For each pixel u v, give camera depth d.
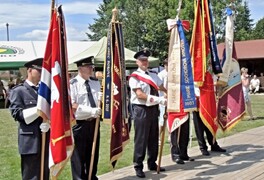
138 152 5.80
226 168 6.27
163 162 6.74
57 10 4.05
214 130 6.57
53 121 3.94
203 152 7.23
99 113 5.07
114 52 5.17
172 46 5.89
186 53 5.88
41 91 3.98
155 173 6.03
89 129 5.18
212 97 6.52
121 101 5.24
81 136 5.12
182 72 5.85
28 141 4.12
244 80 12.12
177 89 5.82
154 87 5.82
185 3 38.75
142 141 5.79
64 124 4.02
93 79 5.34
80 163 5.16
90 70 5.21
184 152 6.77
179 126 6.16
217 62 6.58
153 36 41.56
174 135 6.67
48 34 4.05
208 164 6.55
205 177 5.76
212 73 6.56
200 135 7.23
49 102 4.02
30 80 4.20
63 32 4.11
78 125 5.09
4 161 7.29
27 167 4.17
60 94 3.97
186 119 5.96
